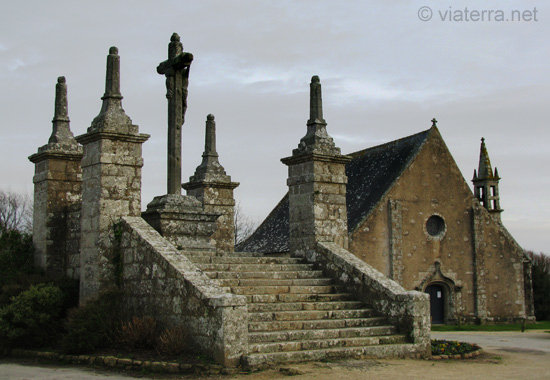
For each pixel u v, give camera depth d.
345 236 16.36
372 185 36.00
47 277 14.93
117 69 14.35
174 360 10.87
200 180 21.72
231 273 13.95
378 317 13.52
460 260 36.03
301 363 11.20
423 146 35.59
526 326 33.72
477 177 42.78
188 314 11.45
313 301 13.88
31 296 13.51
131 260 13.24
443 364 11.91
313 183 16.03
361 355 12.00
